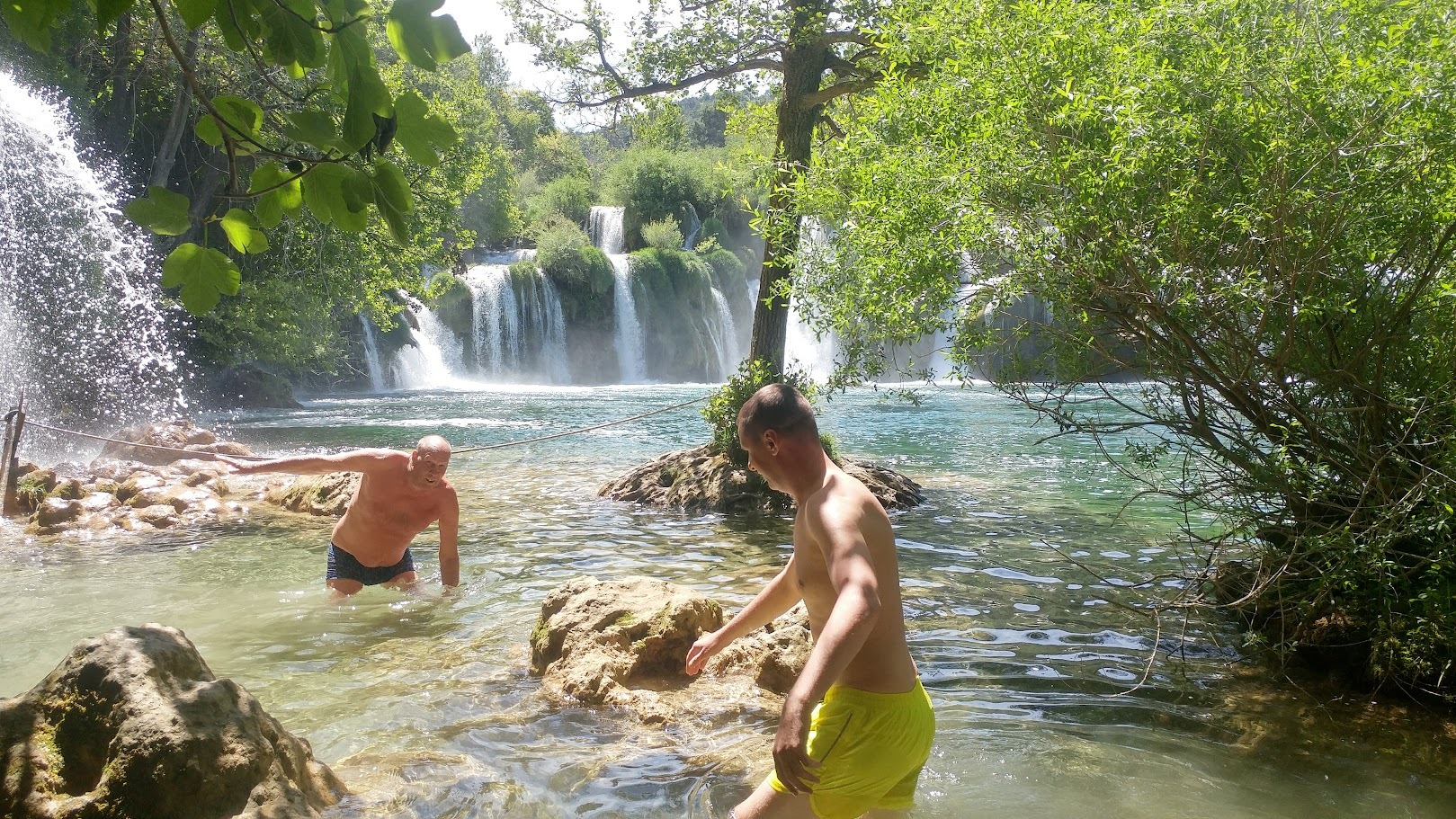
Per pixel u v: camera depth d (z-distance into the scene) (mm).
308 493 11102
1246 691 5344
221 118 2340
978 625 6590
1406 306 5297
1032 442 17797
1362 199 5246
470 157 25594
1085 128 5863
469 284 38594
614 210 49375
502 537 9586
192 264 2400
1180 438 6457
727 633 3660
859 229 7305
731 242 49656
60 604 6938
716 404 12305
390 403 29047
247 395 27062
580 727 4762
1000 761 4363
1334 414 5840
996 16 6469
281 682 5352
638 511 11242
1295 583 5898
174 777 3281
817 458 3350
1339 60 5355
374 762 4250
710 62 15117
